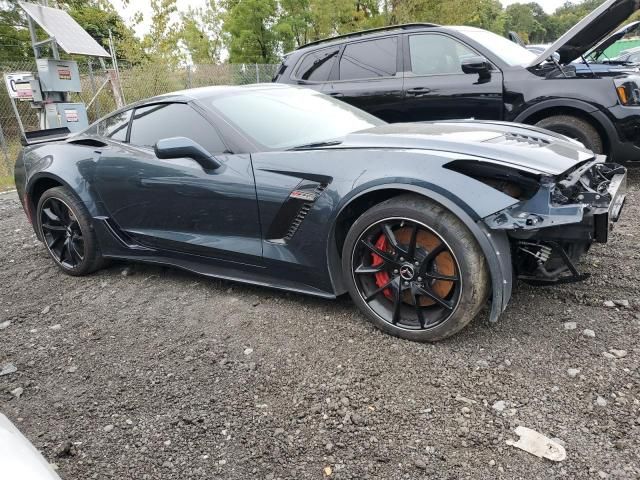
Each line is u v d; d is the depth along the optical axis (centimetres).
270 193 295
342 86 622
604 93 489
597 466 183
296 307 319
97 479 197
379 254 268
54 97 877
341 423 215
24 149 441
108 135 393
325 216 277
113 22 2416
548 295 307
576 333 266
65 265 418
